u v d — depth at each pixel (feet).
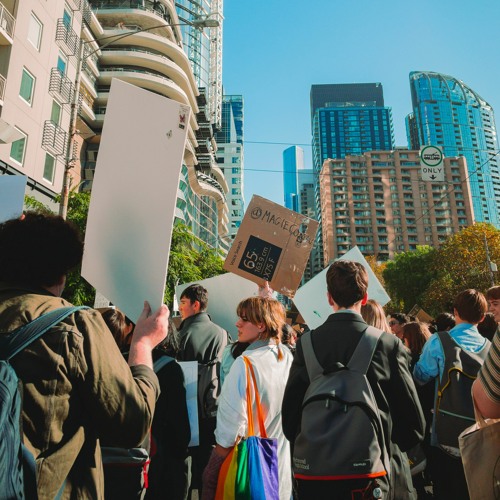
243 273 13.41
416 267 176.65
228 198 398.01
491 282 113.09
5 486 3.06
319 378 7.20
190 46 229.25
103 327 4.44
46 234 4.64
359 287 7.95
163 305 5.14
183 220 143.23
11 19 60.13
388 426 6.97
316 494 6.63
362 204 440.04
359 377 7.02
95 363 4.06
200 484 11.59
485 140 629.51
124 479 7.41
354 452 6.50
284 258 13.43
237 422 7.64
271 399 8.23
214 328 12.71
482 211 577.43
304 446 6.85
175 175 5.11
